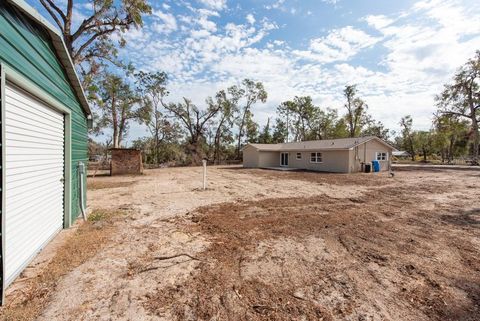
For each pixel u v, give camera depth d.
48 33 3.48
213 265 3.17
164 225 4.91
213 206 6.67
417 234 4.43
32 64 3.06
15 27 2.62
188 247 3.77
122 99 25.95
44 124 3.68
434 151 49.28
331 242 4.03
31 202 3.21
